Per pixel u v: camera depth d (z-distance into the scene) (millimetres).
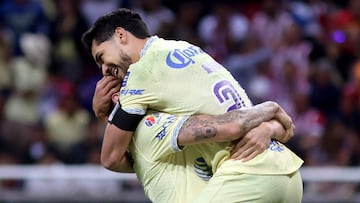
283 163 13445
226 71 14047
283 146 13852
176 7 36625
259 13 36281
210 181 13422
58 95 32125
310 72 32781
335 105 32062
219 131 13227
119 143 13633
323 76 32438
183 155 13773
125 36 14102
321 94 32062
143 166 13852
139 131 13680
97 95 14461
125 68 14133
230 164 13352
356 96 31938
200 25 35875
